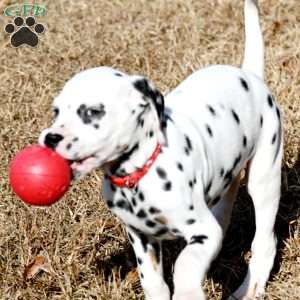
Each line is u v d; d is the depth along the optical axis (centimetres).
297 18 1257
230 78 734
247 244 852
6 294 781
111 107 610
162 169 637
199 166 663
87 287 791
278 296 762
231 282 808
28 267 809
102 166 645
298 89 1055
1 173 941
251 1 775
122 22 1302
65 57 1212
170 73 1126
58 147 599
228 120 707
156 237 682
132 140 624
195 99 705
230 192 805
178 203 641
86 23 1300
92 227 854
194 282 612
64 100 611
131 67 1175
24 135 1012
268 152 752
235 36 1220
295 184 913
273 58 1133
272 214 772
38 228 852
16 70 1178
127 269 818
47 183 592
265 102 751
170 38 1231
